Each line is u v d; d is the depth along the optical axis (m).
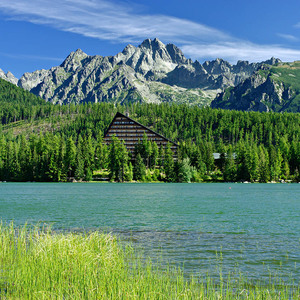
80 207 58.50
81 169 176.00
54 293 13.66
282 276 18.69
